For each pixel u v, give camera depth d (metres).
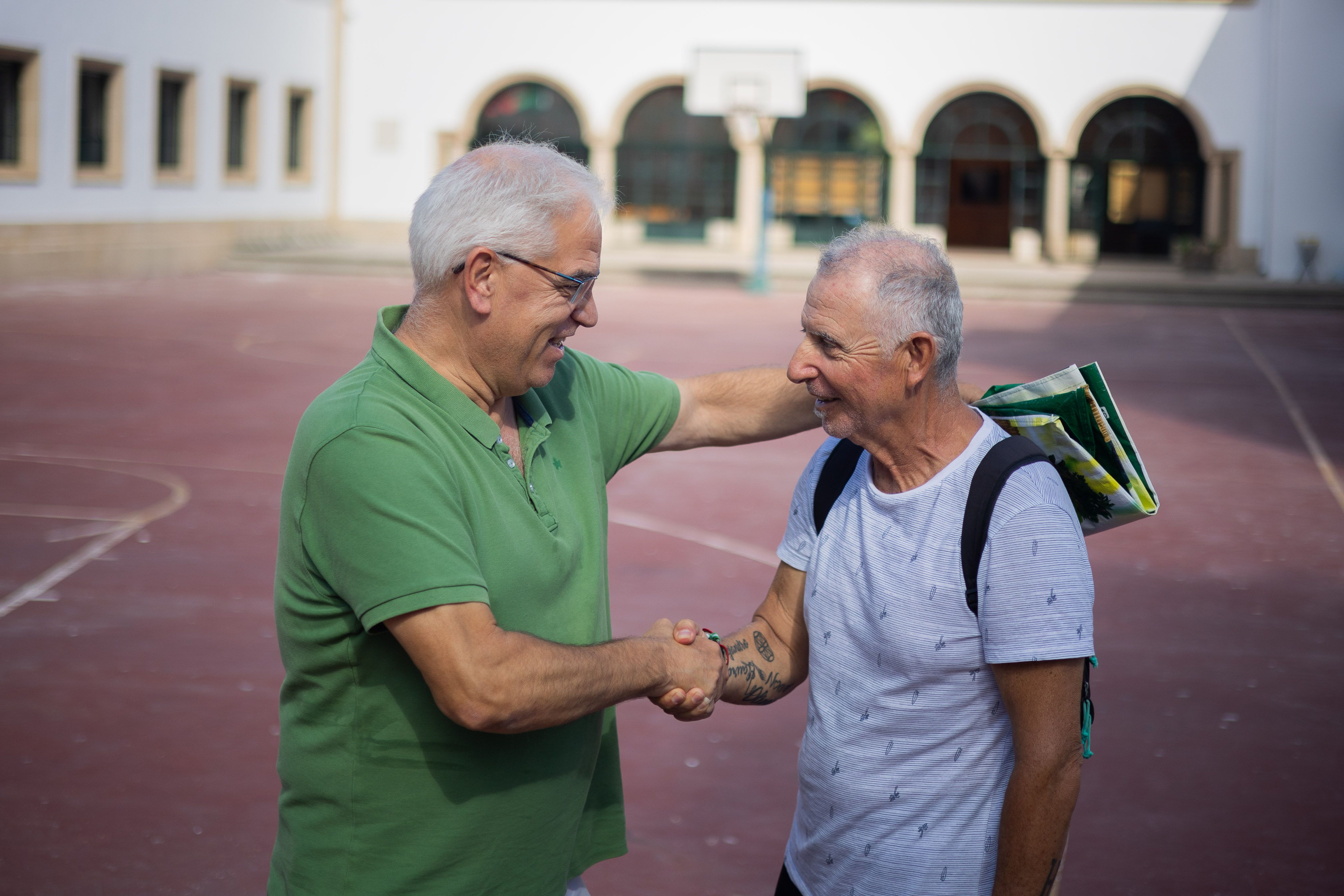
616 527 7.21
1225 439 10.31
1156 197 28.34
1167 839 3.66
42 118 20.72
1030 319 20.08
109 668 4.80
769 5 27.38
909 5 26.98
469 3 28.31
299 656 1.83
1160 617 5.76
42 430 9.44
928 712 1.88
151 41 22.98
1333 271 25.61
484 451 1.83
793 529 2.16
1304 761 4.21
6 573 5.99
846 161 28.20
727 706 4.61
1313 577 6.46
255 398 11.09
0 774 3.89
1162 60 26.38
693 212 29.31
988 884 1.89
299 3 27.27
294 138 28.25
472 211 1.77
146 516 7.11
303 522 1.75
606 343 15.48
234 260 25.11
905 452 1.88
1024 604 1.75
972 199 33.50
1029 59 26.81
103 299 18.83
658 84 28.08
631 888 3.34
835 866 2.00
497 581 1.81
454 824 1.83
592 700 1.79
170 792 3.80
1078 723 1.79
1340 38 25.22
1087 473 1.90
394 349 1.81
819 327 1.83
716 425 2.45
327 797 1.84
